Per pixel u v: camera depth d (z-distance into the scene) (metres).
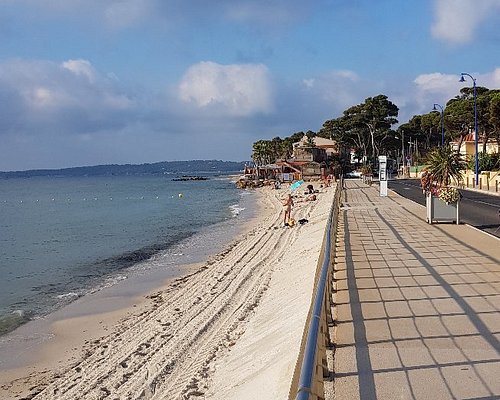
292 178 99.25
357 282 9.61
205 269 20.84
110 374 10.41
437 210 19.28
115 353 11.67
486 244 13.82
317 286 5.34
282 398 6.36
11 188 138.75
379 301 8.16
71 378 10.48
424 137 113.88
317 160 103.00
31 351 12.34
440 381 5.08
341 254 12.95
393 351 5.94
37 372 10.98
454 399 4.70
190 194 87.62
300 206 45.88
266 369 7.94
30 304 17.11
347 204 31.72
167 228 38.06
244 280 17.50
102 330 13.71
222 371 9.31
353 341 6.33
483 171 49.09
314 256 16.62
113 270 22.66
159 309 15.20
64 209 62.75
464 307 7.67
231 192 91.00
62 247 30.72
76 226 42.25
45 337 13.40
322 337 4.94
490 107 51.25
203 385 8.95
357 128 103.75
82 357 11.68
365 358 5.75
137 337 12.65
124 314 15.12
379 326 6.88
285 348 8.29
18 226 44.09
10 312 16.11
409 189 47.72
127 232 36.59
